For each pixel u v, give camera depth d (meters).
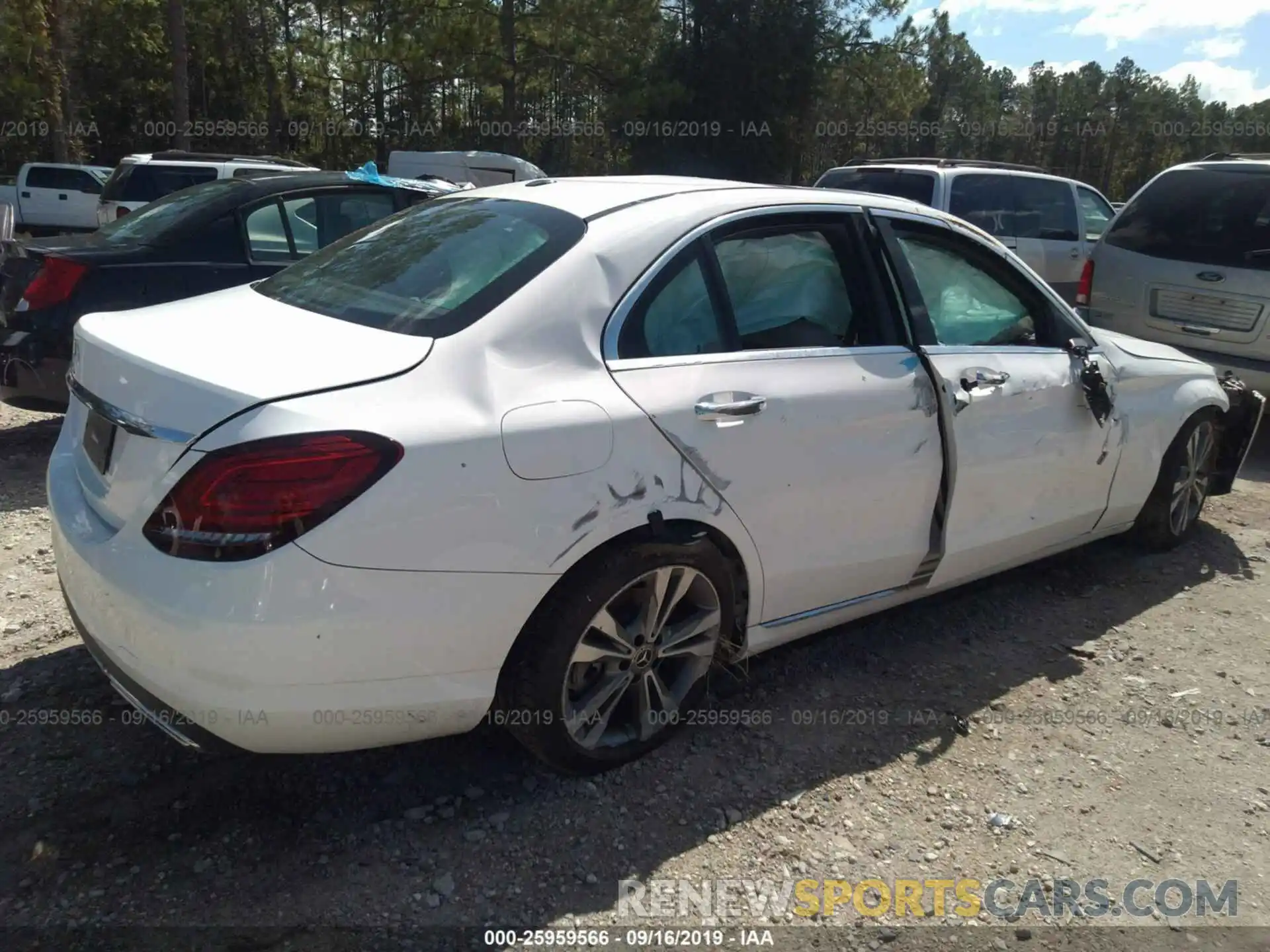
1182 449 4.64
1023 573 4.60
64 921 2.29
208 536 2.19
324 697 2.28
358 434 2.23
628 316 2.76
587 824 2.71
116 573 2.33
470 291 2.71
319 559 2.19
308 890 2.42
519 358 2.55
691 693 3.01
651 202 3.04
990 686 3.57
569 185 3.37
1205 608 4.29
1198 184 6.96
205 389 2.28
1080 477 4.00
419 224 3.31
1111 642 3.95
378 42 27.30
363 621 2.26
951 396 3.40
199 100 36.19
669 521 2.74
